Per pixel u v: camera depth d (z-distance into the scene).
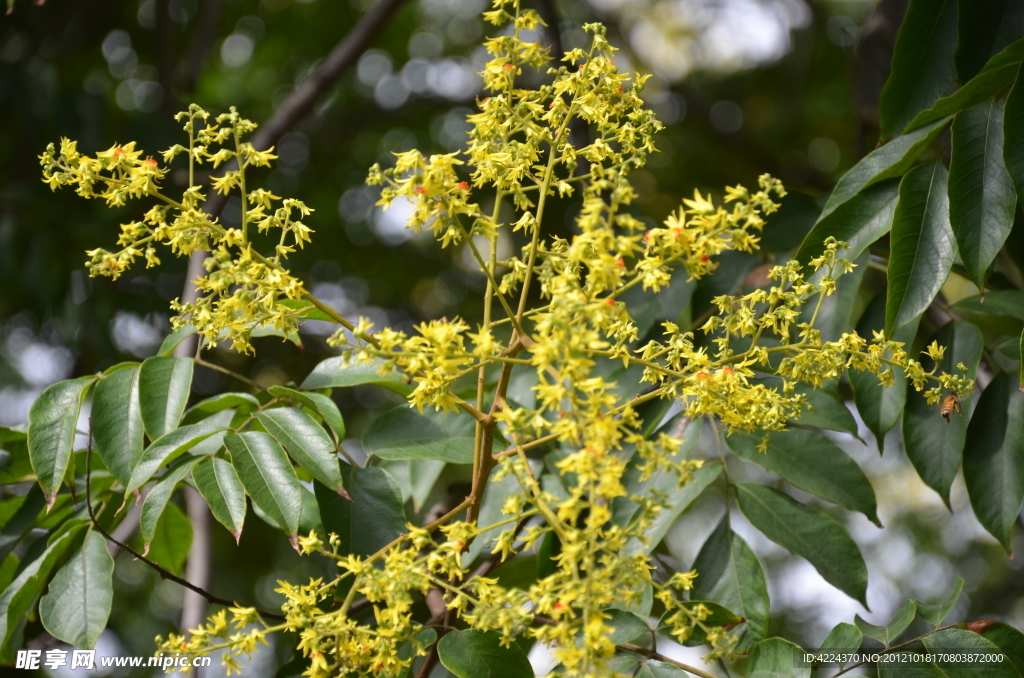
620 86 1.94
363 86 4.41
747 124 4.62
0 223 2.59
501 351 1.94
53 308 2.57
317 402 2.00
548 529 1.88
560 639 1.87
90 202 2.79
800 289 1.93
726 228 1.89
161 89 3.08
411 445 2.04
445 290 4.17
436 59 4.54
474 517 1.96
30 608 2.06
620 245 1.87
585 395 1.89
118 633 3.46
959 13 2.03
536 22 1.94
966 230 1.96
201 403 2.02
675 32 4.68
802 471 2.04
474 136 1.94
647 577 1.88
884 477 4.52
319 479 1.96
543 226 3.53
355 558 1.94
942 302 2.13
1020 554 4.30
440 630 1.99
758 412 1.93
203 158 1.96
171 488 1.96
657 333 2.12
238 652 1.89
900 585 4.49
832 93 4.45
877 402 2.04
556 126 1.95
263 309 1.92
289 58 4.43
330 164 4.27
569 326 1.86
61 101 2.55
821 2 4.33
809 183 3.72
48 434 1.99
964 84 2.02
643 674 1.98
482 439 1.96
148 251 1.92
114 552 2.29
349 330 1.92
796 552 2.02
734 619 1.99
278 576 3.91
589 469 1.86
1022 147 1.95
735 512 3.79
